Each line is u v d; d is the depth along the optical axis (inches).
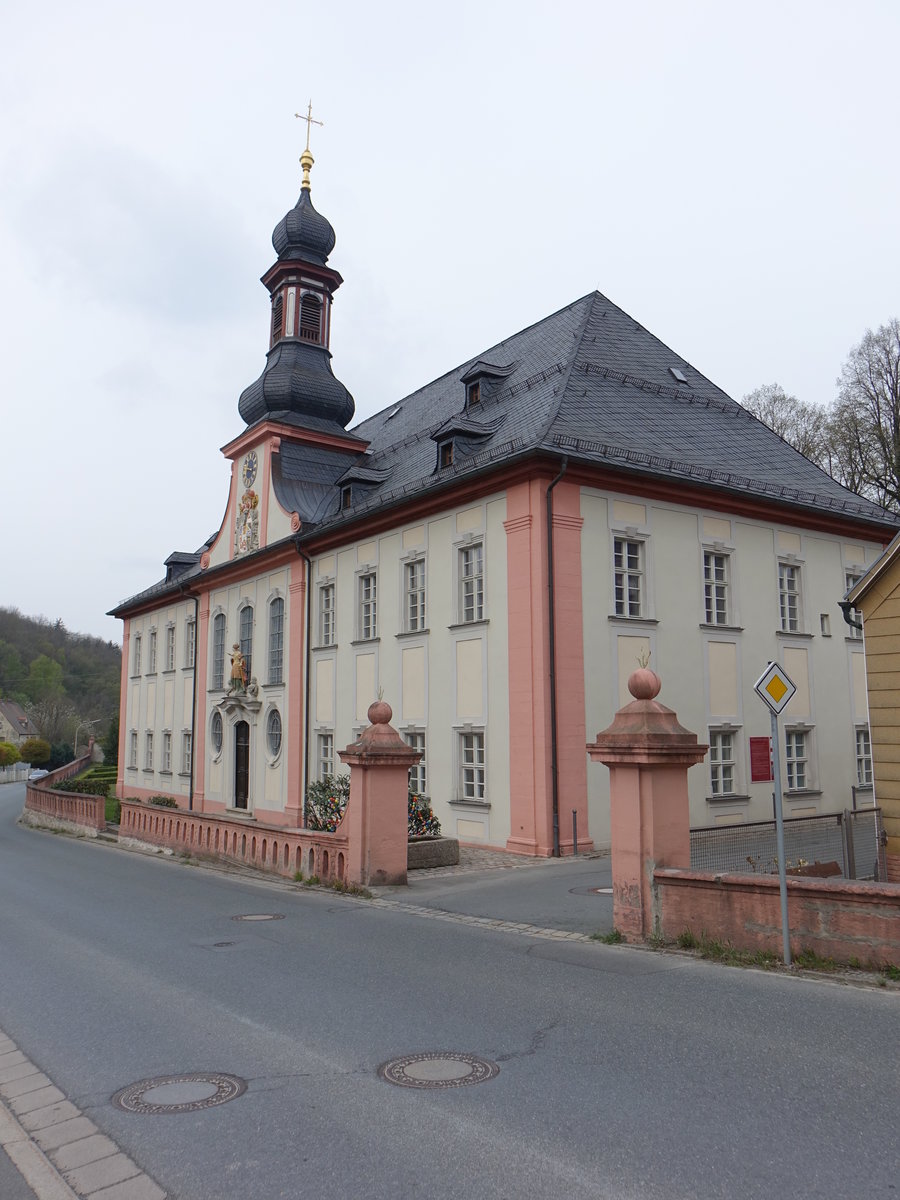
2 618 5329.7
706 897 368.8
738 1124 198.8
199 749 1429.6
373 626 1005.8
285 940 426.0
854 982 313.3
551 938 414.9
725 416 1048.2
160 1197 174.7
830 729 962.7
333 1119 208.2
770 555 938.1
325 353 1366.9
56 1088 235.9
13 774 3818.9
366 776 581.0
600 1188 171.8
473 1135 197.2
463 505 862.5
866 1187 170.1
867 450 1531.7
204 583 1428.4
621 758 397.1
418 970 355.6
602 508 806.5
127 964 385.1
